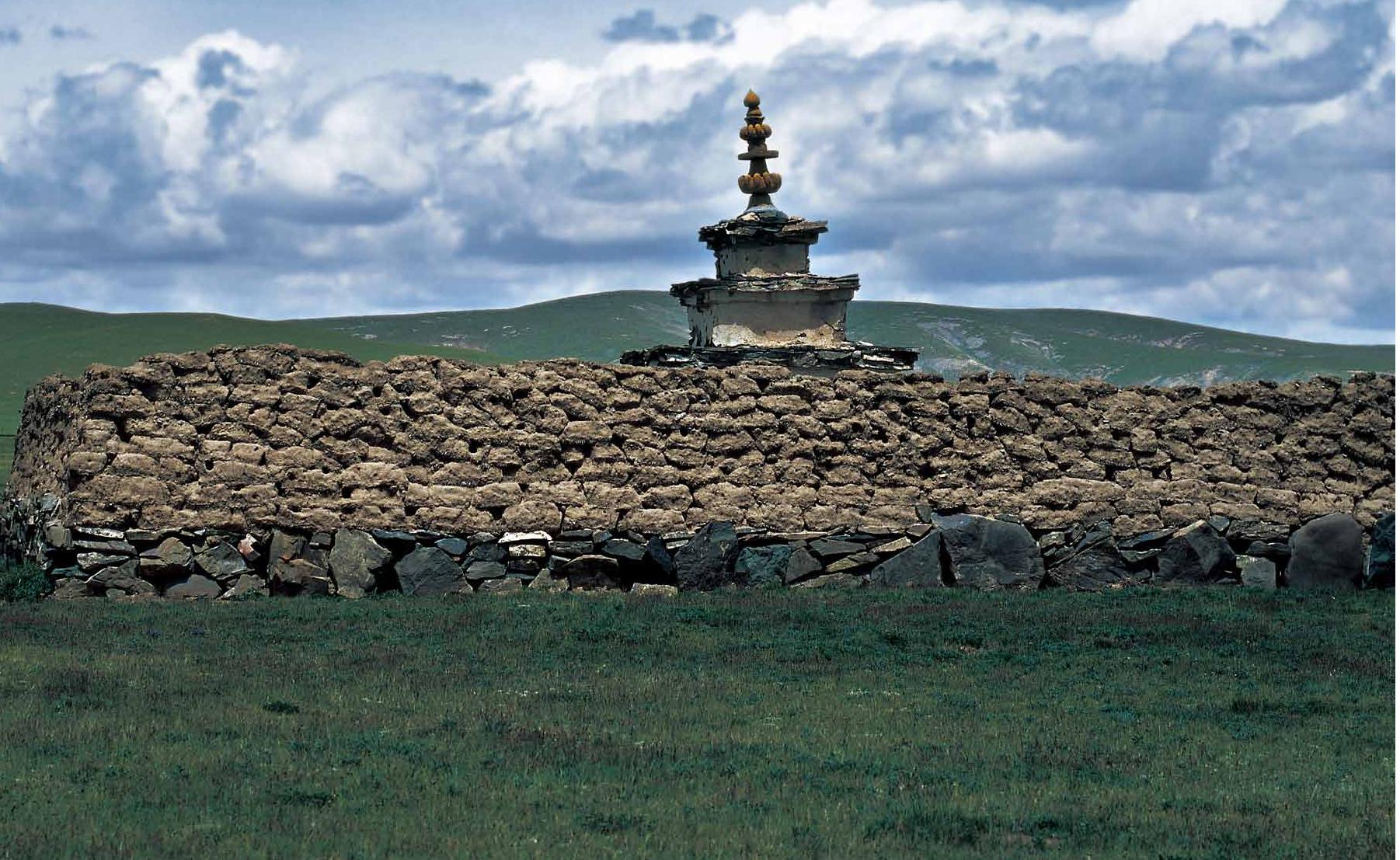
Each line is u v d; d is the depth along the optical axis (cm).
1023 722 2775
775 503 4444
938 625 3781
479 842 1945
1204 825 2133
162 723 2559
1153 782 2370
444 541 4231
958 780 2331
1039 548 4575
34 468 4775
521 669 3169
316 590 4119
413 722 2619
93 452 4081
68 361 19100
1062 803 2228
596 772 2319
